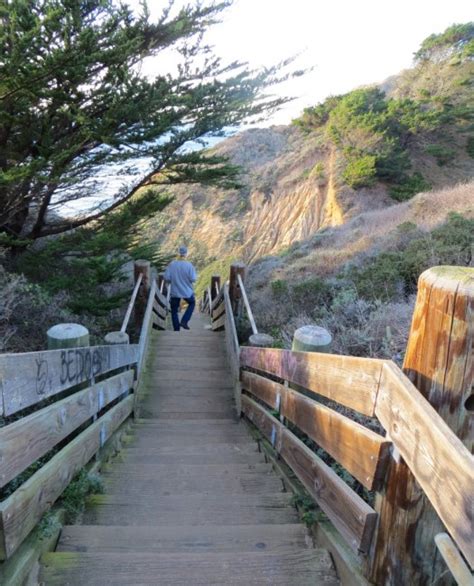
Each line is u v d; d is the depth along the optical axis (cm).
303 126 4359
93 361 321
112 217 874
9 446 169
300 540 243
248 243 3350
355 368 196
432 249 760
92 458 333
